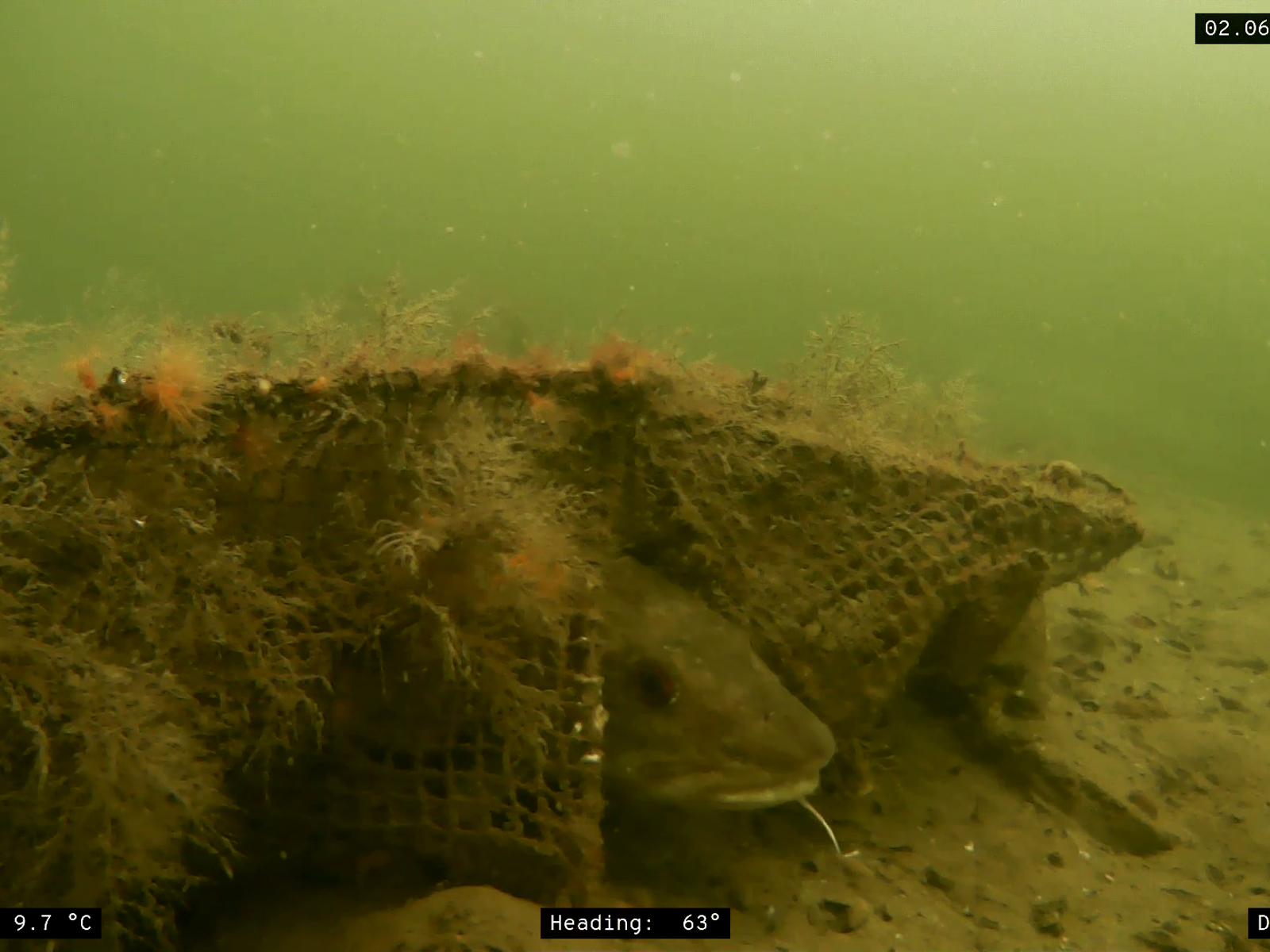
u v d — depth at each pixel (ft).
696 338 10.10
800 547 1.40
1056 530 1.54
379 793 1.09
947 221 24.38
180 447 1.12
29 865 0.93
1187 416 8.37
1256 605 2.81
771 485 1.41
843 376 1.76
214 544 1.09
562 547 1.21
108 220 24.63
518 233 23.68
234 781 1.05
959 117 25.00
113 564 1.04
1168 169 23.21
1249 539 3.87
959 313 16.21
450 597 1.12
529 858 1.10
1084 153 24.12
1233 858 1.49
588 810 1.12
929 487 1.51
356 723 1.10
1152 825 1.51
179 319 1.35
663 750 1.19
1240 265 19.08
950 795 1.49
